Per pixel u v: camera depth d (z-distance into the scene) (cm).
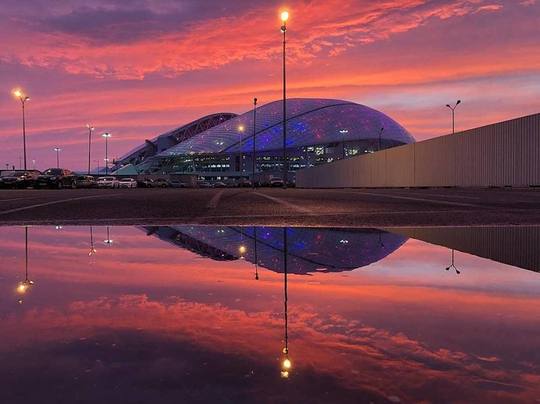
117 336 140
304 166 12300
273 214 923
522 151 2486
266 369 115
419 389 105
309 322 155
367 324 152
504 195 1945
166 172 14062
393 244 385
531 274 242
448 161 3266
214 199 1639
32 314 165
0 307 174
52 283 218
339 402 98
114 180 6150
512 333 143
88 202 1396
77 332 144
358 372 114
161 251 332
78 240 412
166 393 101
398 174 4084
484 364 120
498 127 2703
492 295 195
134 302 182
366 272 248
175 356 124
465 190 2678
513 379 111
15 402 97
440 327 149
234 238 422
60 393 101
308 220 784
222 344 133
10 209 1075
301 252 328
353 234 469
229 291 203
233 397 100
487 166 2811
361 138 12138
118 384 106
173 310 170
